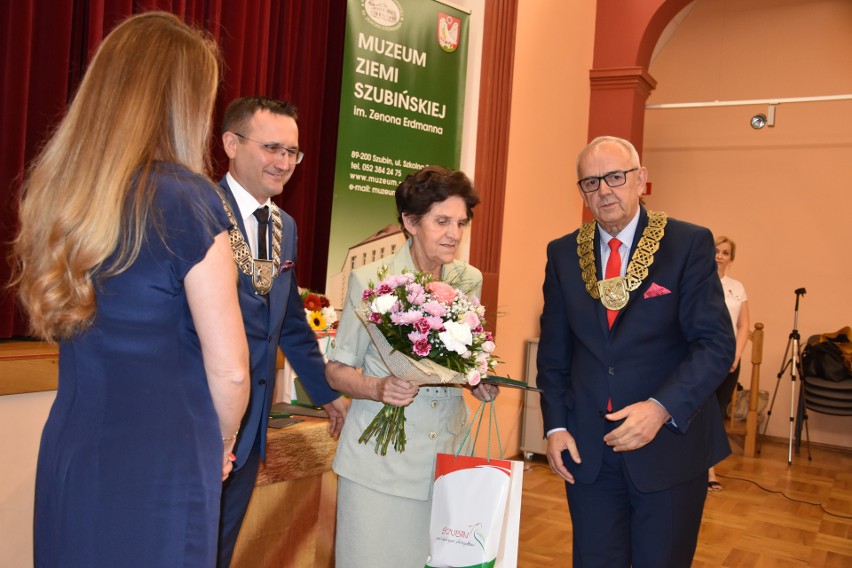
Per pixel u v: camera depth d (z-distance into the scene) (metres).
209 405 1.33
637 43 6.58
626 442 1.92
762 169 8.22
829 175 7.94
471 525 1.81
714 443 2.16
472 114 4.89
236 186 2.17
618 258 2.17
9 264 2.63
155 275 1.25
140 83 1.29
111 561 1.21
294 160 2.25
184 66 1.35
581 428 2.14
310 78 4.20
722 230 8.38
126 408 1.24
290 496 2.55
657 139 8.68
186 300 1.30
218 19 3.42
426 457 1.92
